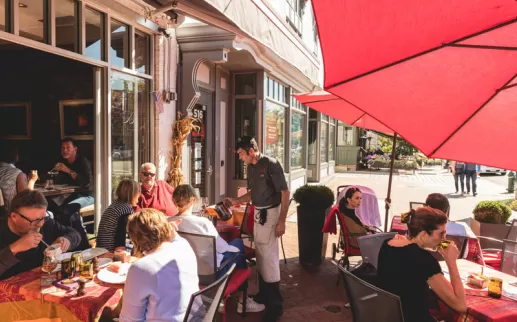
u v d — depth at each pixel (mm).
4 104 7039
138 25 4957
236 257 3697
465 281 3045
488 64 1521
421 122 1732
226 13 3018
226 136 8172
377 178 18625
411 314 2514
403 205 10906
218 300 2518
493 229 5586
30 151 6949
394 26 1407
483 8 1309
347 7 1387
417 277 2525
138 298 2131
